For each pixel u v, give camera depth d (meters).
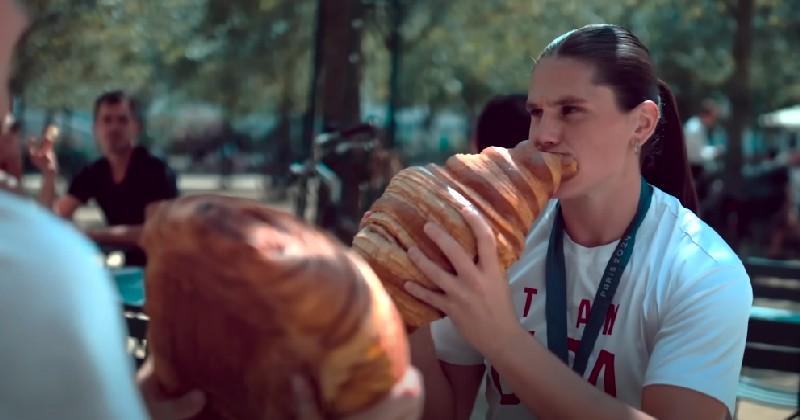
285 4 15.66
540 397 1.71
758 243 14.46
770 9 17.20
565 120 1.83
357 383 1.14
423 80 20.42
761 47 18.34
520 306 2.10
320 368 1.12
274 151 27.89
